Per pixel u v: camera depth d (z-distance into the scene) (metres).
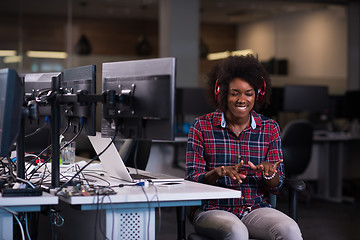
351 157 7.25
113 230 1.91
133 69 2.08
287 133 5.23
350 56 8.52
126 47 8.30
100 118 2.36
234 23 8.46
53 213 2.61
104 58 8.16
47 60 7.80
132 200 1.91
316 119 7.33
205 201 2.42
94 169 2.91
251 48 8.47
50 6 7.80
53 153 2.15
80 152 3.83
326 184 6.43
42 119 2.57
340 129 7.30
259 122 2.50
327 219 5.23
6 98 1.83
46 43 7.80
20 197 1.80
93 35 8.08
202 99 6.34
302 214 5.49
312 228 4.81
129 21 8.29
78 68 2.37
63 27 7.89
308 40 8.52
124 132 2.13
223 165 2.46
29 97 2.46
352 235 4.54
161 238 4.23
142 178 2.42
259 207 2.43
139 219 1.96
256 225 2.26
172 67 1.96
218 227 2.14
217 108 2.62
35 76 2.59
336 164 6.46
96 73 2.28
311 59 8.52
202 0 8.38
